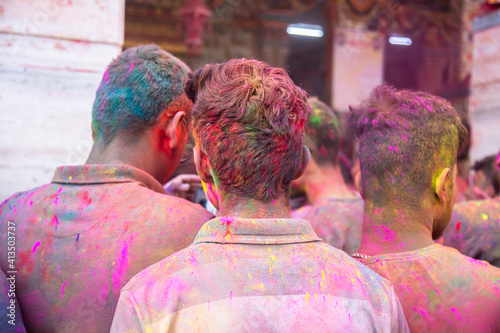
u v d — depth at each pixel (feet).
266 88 2.19
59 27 4.75
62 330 2.84
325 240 5.32
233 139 2.16
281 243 2.22
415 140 3.03
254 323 2.02
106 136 3.35
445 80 39.68
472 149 13.58
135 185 3.13
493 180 6.95
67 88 4.76
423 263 2.89
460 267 2.89
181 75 3.43
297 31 40.96
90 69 4.84
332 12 35.83
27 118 4.62
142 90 3.28
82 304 2.82
